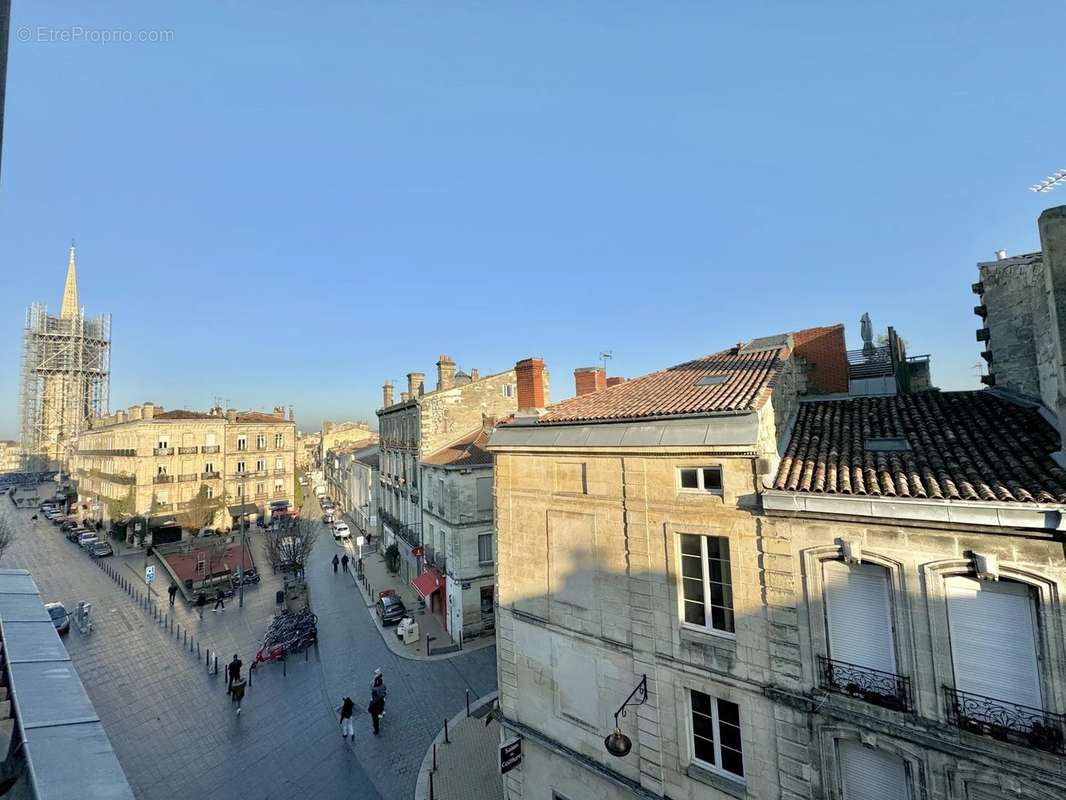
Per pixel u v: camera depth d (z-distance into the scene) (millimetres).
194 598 33500
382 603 30312
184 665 23984
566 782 12016
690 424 10156
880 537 8141
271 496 65062
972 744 7219
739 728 9492
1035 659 7039
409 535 34688
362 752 17125
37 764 3371
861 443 10164
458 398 33406
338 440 103875
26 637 5406
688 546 10336
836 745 8477
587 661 11695
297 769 16250
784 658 8914
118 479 57656
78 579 39625
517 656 13258
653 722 10453
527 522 13141
